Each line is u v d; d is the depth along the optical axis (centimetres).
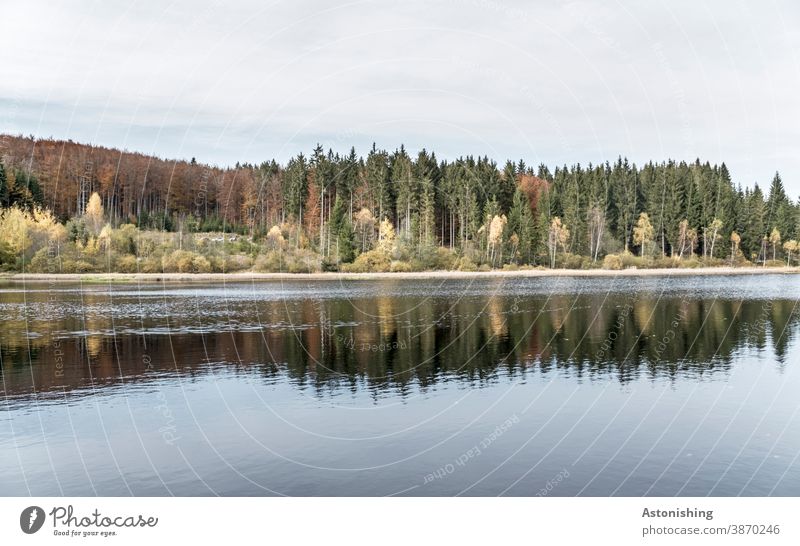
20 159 10381
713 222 11181
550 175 12256
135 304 5522
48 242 8994
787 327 4212
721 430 2138
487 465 1867
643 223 11125
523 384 2761
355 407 2405
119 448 1969
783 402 2458
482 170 11044
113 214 10919
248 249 10006
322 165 10269
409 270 9638
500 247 10250
